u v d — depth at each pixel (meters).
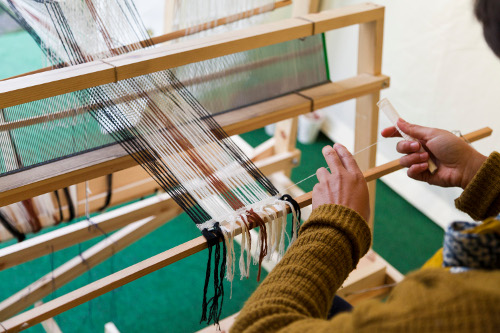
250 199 1.00
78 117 1.17
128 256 1.79
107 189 1.54
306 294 0.64
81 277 1.72
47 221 1.44
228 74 1.36
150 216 1.50
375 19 1.34
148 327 1.43
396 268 2.03
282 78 1.43
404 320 0.45
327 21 1.25
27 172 1.06
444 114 2.09
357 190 0.81
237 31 1.19
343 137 2.62
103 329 1.38
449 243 0.56
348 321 0.50
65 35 1.18
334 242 0.71
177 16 1.51
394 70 2.24
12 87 0.92
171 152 1.10
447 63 2.00
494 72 1.84
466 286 0.45
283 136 2.02
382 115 2.28
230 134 1.27
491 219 0.54
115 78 1.02
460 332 0.43
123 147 1.08
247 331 0.59
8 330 0.82
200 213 0.96
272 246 0.99
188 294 1.41
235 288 1.17
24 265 1.88
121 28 1.28
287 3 1.68
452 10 1.90
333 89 1.41
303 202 0.98
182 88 1.24
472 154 0.94
